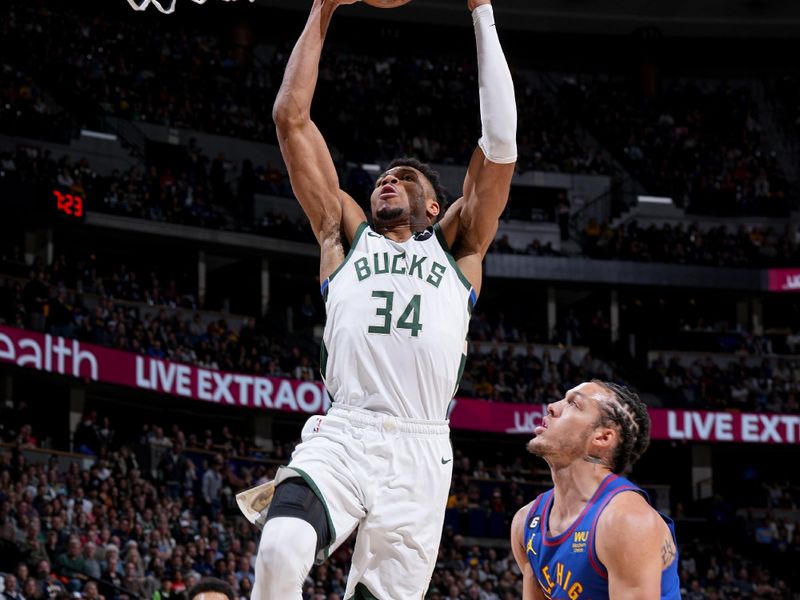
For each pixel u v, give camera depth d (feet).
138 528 54.49
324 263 13.55
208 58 97.86
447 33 111.45
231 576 51.83
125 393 77.46
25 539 47.67
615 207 103.65
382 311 12.69
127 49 93.20
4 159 75.00
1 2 87.81
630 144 108.88
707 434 87.71
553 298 98.63
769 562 80.33
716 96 114.01
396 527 12.12
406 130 101.71
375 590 12.17
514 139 13.25
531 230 99.50
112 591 46.93
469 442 91.40
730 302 103.81
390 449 12.25
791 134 112.47
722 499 86.53
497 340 93.20
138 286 80.59
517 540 13.47
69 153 82.74
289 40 107.14
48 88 85.92
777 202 105.40
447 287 13.06
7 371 68.28
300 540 11.23
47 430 74.69
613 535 11.88
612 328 99.55
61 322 68.69
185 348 76.38
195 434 84.28
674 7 111.04
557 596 12.49
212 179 88.38
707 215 105.29
